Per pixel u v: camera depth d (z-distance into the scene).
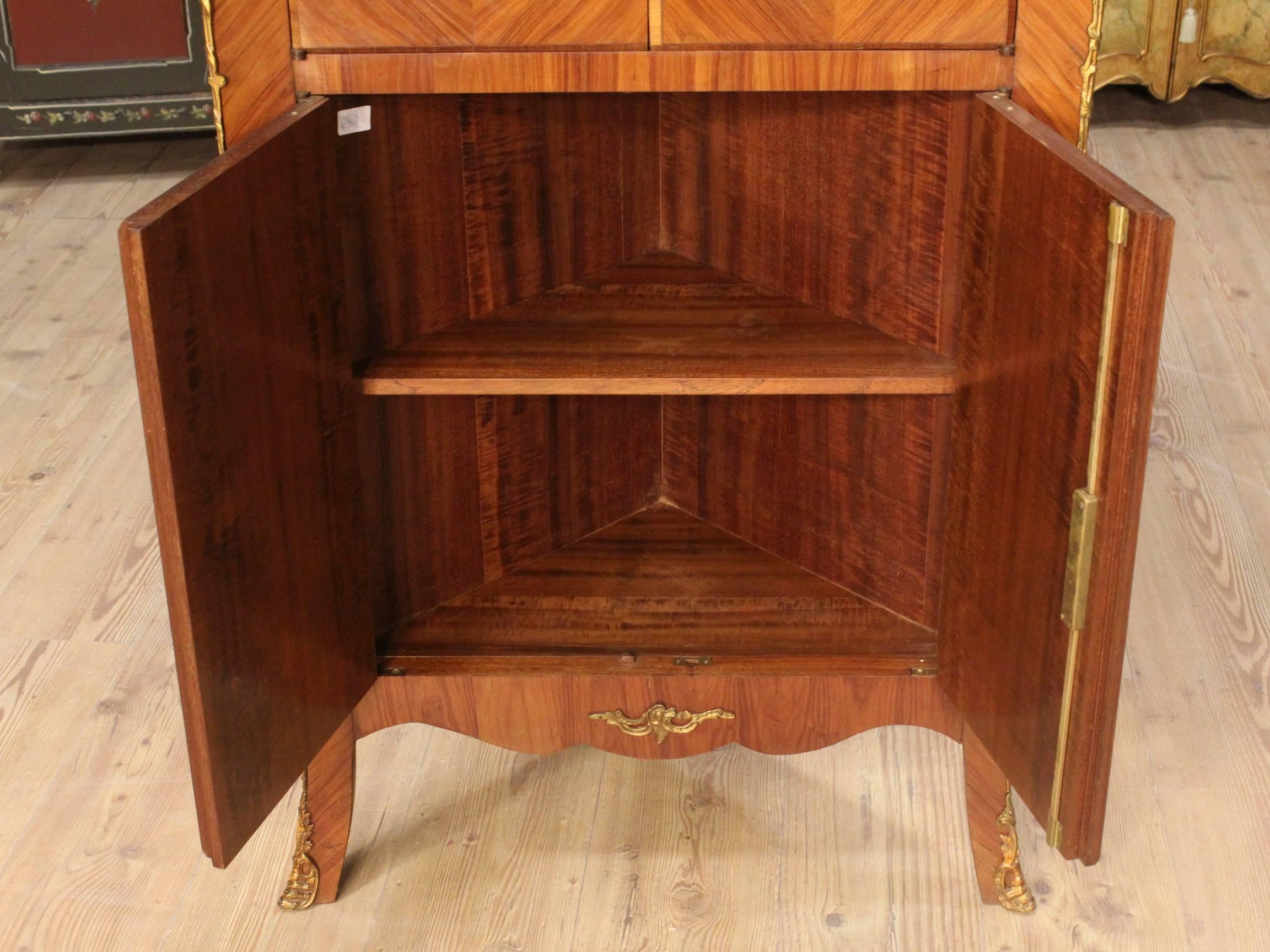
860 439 1.87
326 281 1.57
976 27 1.52
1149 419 1.28
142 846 1.99
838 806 2.05
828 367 1.70
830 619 1.90
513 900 1.90
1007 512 1.53
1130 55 4.18
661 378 1.68
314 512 1.60
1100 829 1.46
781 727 1.84
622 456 2.13
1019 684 1.53
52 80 3.79
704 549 2.08
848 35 1.53
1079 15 1.51
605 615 1.92
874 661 1.82
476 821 2.03
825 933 1.84
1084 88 1.54
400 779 2.11
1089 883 1.92
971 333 1.61
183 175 4.10
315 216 1.53
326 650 1.66
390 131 1.69
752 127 1.91
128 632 2.43
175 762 2.15
